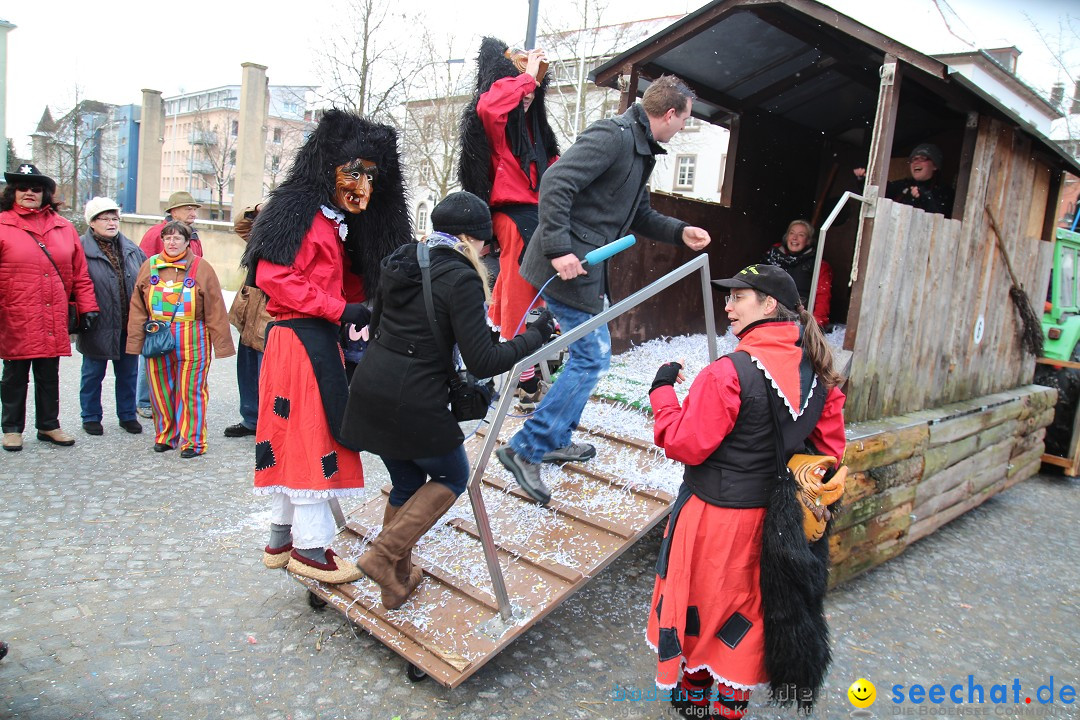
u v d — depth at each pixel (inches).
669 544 90.3
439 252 100.3
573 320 124.3
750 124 233.0
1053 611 149.8
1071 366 245.3
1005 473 214.1
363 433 102.2
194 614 119.3
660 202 205.0
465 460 110.0
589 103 647.8
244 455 203.9
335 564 115.0
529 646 118.6
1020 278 217.8
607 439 148.0
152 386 197.6
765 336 87.6
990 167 185.8
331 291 114.3
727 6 171.9
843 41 164.1
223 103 1977.1
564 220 113.3
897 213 156.3
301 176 111.5
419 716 98.6
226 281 631.2
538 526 123.6
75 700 95.2
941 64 150.5
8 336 184.2
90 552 138.1
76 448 198.5
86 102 1184.2
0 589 122.0
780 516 82.6
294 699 100.0
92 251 203.8
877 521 153.3
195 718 94.1
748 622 86.2
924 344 176.1
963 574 165.0
